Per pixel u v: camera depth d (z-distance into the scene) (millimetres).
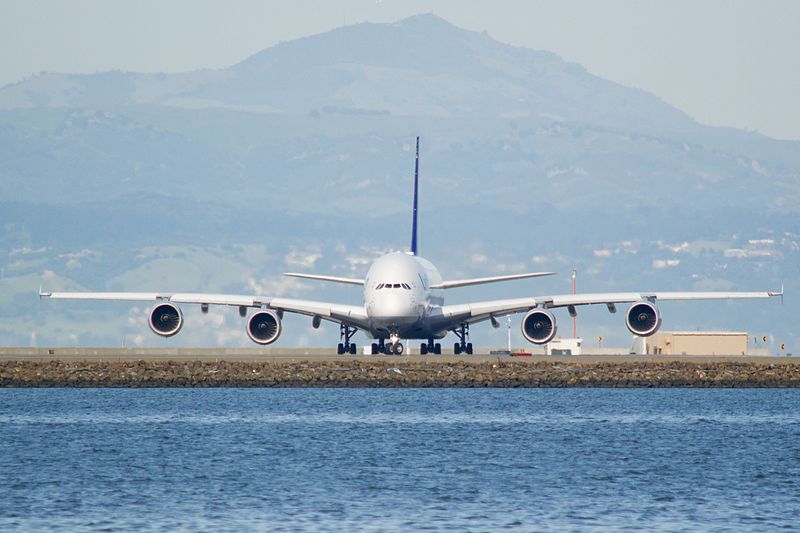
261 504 153750
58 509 150625
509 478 170000
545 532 139875
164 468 177000
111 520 145125
